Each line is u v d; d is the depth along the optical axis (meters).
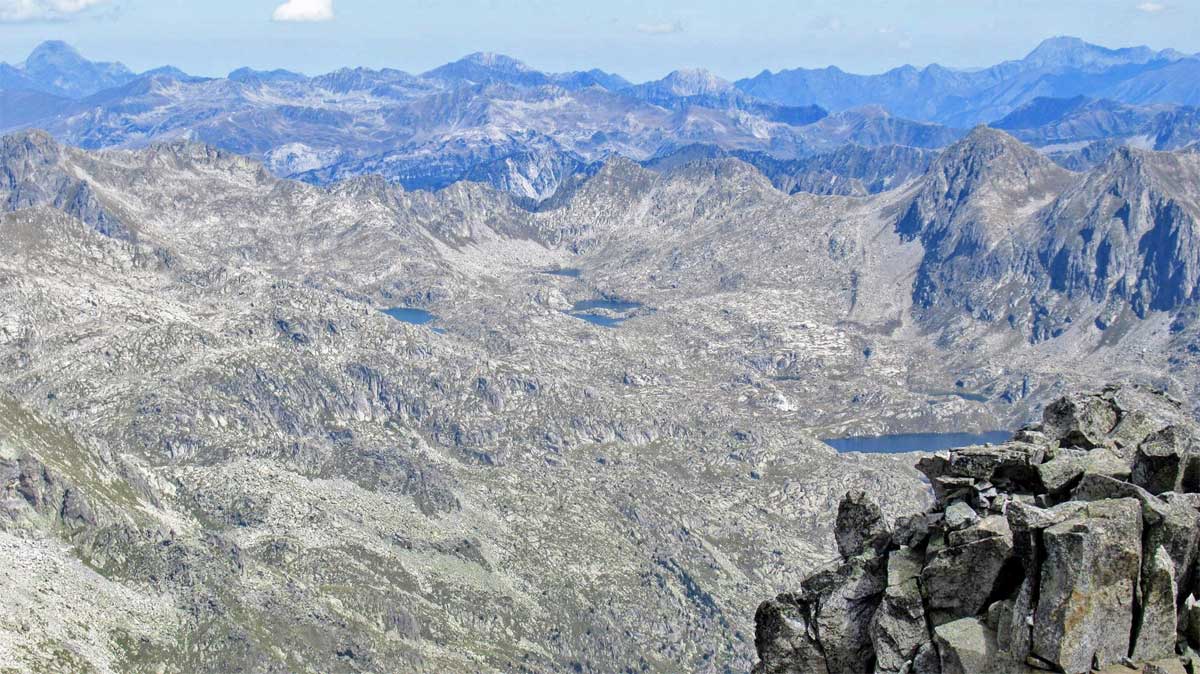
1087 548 56.88
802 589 68.75
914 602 62.38
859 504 69.56
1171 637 57.28
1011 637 58.22
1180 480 64.25
